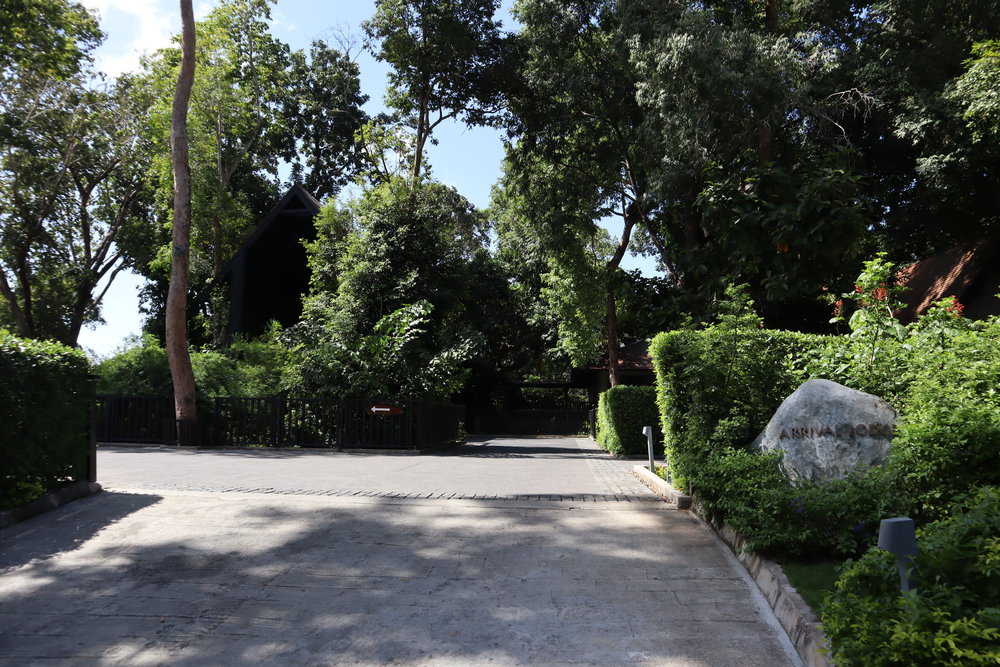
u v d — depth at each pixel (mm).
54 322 35688
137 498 8727
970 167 18672
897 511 5543
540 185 28578
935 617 3057
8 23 27750
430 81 34531
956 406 5727
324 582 5695
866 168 21969
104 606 5145
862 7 22562
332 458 15562
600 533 7273
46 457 8211
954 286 20594
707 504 7598
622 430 19719
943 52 19469
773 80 18453
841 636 3533
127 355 21578
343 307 21641
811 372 8633
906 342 8461
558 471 13391
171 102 32344
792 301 19938
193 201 32781
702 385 8500
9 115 28953
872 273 9125
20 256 32812
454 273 23984
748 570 5969
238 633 4668
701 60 18484
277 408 18438
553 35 25344
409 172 33156
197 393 19344
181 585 5602
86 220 37812
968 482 5211
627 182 29312
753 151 19734
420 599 5312
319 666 4180
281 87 40500
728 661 4223
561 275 30844
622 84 24953
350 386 18516
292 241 32219
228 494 9172
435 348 22672
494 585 5633
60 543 6750
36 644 4480
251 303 31000
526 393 48875
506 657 4289
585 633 4660
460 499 9070
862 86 19828
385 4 32031
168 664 4203
